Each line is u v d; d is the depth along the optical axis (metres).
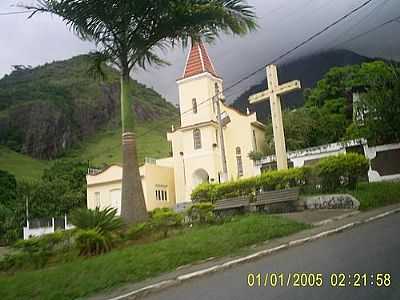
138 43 13.02
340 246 7.75
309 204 14.19
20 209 34.69
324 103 36.34
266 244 9.10
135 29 12.95
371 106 21.69
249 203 15.39
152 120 92.00
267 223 10.73
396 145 21.00
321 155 23.83
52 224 29.89
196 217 13.05
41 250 9.66
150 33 13.03
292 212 14.23
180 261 8.12
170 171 35.69
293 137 30.59
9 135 80.19
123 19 12.65
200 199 18.00
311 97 38.16
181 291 6.23
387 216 10.91
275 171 16.00
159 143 78.50
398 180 19.34
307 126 31.06
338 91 35.84
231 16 12.98
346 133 27.80
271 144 30.20
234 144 33.25
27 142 79.50
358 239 8.18
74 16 12.40
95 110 93.88
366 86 28.97
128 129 12.74
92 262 8.34
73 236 10.11
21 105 83.50
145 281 7.16
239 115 33.47
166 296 6.10
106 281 7.23
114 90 102.00
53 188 38.22
